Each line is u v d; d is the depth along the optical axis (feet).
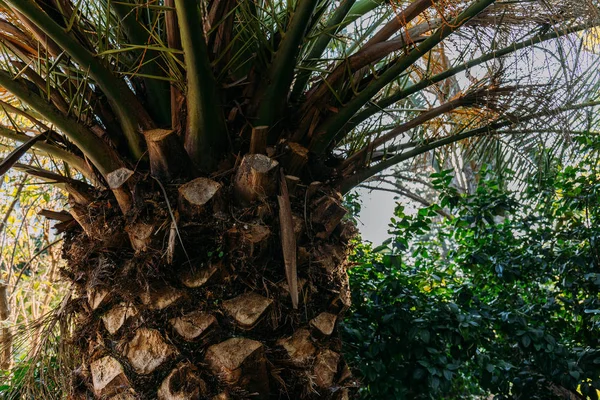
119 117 6.86
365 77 8.10
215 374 5.97
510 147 9.57
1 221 12.64
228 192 6.46
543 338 11.66
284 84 7.07
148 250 6.26
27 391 6.97
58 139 7.31
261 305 6.23
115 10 7.02
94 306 6.52
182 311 6.17
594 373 11.50
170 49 6.40
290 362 6.31
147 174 6.49
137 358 6.08
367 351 10.99
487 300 13.55
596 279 12.00
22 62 7.10
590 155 12.64
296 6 6.70
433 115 8.71
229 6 7.42
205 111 6.62
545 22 8.20
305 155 6.86
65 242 7.30
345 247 7.44
